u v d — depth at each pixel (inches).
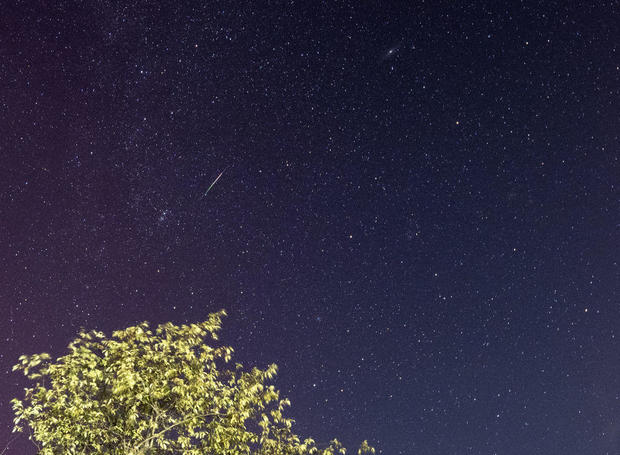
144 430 436.8
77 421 415.8
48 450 401.4
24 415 407.5
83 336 442.9
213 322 471.5
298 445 480.1
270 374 476.4
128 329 447.8
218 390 455.5
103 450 423.8
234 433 442.0
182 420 434.6
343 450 483.2
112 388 430.0
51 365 422.0
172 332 458.9
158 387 433.4
